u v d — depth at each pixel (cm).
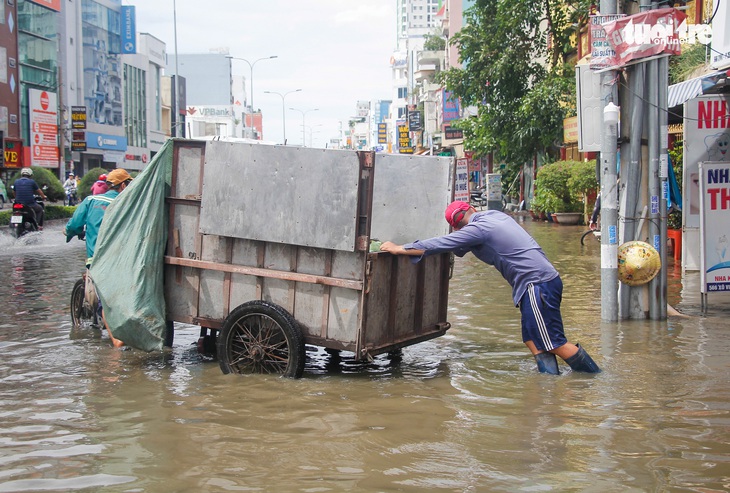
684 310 938
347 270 603
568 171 2630
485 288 1153
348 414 527
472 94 3097
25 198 2092
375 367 670
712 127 1102
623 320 878
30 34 5209
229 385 607
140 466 433
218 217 641
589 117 897
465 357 707
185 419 518
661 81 880
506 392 580
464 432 485
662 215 887
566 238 2012
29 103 5103
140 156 7919
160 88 8756
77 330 836
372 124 18775
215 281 661
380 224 749
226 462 438
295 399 566
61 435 488
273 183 619
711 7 1308
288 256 627
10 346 756
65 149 5697
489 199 3278
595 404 543
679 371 634
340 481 407
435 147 6956
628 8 905
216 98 13250
